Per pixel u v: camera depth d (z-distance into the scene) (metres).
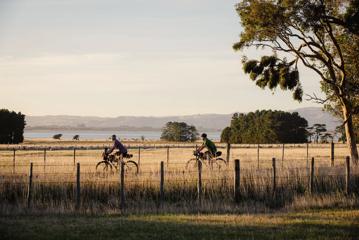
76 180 22.52
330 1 36.19
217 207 21.12
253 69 38.47
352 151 38.09
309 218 18.44
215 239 14.69
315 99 39.19
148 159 40.16
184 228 16.36
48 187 22.83
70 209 20.69
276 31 36.69
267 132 115.38
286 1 34.53
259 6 35.50
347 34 38.12
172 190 23.33
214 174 24.64
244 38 37.47
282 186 24.30
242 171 25.34
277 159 38.91
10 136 114.25
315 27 35.16
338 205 21.77
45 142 123.88
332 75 37.66
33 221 17.89
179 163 34.34
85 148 59.47
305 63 37.38
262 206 22.00
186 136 158.25
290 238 14.78
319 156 45.69
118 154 29.33
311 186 24.05
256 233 15.48
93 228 16.41
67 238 14.88
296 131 116.06
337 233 15.50
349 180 24.42
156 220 17.98
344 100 37.94
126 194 22.83
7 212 19.94
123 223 17.36
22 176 23.64
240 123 125.38
